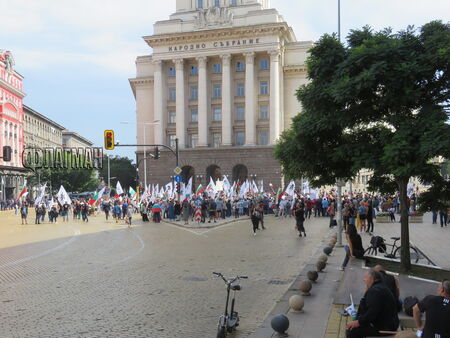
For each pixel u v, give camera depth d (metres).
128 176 145.00
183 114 81.75
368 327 6.99
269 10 77.69
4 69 99.88
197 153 80.38
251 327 9.52
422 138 11.11
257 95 80.44
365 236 27.19
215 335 8.95
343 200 39.50
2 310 10.75
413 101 12.12
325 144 14.37
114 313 10.51
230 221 41.44
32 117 124.38
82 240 26.66
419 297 10.12
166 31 82.44
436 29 12.70
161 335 8.93
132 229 34.78
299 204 28.14
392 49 11.81
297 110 82.50
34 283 13.91
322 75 13.37
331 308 10.69
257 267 16.67
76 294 12.41
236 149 78.50
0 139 95.56
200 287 13.31
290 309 10.62
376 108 13.02
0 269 16.52
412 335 5.41
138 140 87.56
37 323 9.70
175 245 23.67
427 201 13.77
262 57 80.56
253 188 63.50
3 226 40.47
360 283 10.77
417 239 25.00
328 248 19.12
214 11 80.12
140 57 89.12
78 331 9.15
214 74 82.50
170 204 44.34
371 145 13.02
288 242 24.62
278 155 15.47
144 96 88.00
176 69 81.88
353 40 13.66
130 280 14.32
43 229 36.16
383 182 15.32
